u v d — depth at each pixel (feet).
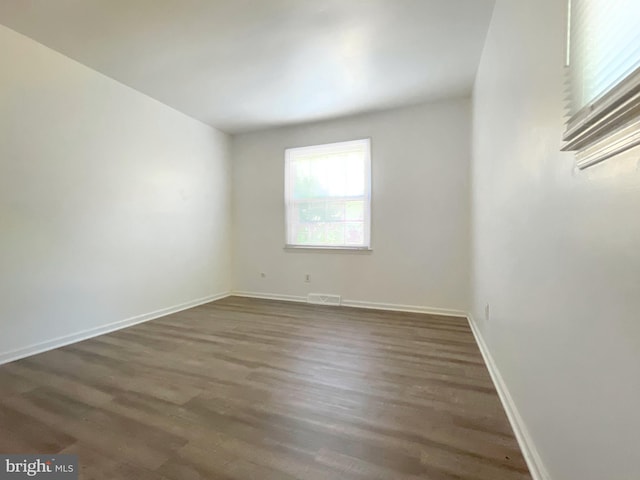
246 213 16.67
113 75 10.64
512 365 5.74
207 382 7.14
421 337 10.14
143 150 12.05
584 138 2.83
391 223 13.78
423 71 10.49
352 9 7.52
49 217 9.16
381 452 4.83
